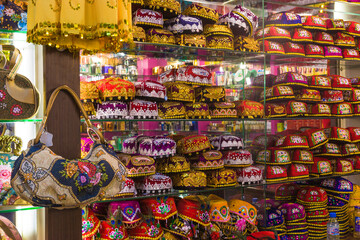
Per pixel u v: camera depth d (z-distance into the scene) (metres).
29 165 1.08
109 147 1.27
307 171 3.30
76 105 1.24
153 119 2.52
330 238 3.13
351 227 3.58
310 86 3.48
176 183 2.60
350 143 3.67
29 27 1.16
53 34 1.10
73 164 1.13
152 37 2.54
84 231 2.16
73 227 1.23
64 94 1.22
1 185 1.73
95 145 1.25
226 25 2.85
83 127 2.26
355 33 3.66
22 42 1.98
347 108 3.63
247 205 2.83
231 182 2.75
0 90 1.66
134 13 2.53
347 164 3.53
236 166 2.84
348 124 3.93
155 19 2.53
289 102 3.32
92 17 1.13
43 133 1.16
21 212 1.98
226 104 2.85
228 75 3.00
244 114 2.91
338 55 3.54
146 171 2.38
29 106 1.73
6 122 1.85
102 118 2.33
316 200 3.29
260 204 2.96
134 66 2.64
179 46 2.62
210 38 2.80
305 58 3.46
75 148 1.24
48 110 1.16
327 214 3.34
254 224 2.85
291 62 3.44
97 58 2.48
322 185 3.59
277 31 3.15
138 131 2.57
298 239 3.15
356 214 3.43
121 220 2.28
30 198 1.09
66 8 1.07
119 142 2.48
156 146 2.47
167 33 2.59
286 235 3.12
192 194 2.71
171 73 2.75
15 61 1.70
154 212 2.38
